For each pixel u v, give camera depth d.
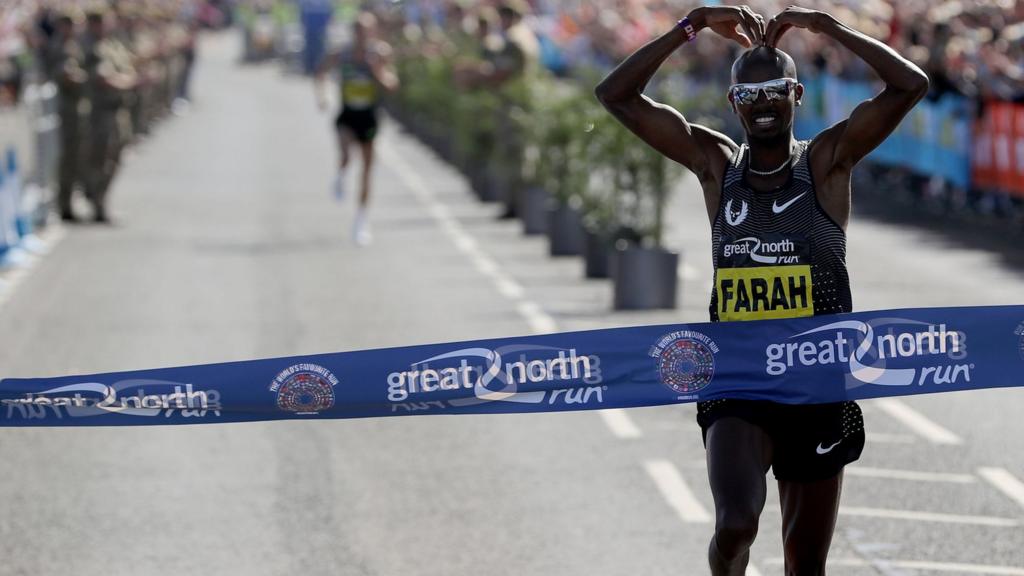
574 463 30.44
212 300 49.38
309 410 19.59
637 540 25.58
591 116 50.25
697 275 54.62
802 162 18.11
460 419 34.22
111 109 69.38
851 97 78.44
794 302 18.23
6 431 33.44
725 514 16.89
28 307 48.28
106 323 45.25
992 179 65.56
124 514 27.30
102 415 19.47
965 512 26.97
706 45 96.12
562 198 59.91
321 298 49.56
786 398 18.41
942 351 19.27
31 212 66.31
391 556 24.83
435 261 58.47
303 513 27.28
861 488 28.45
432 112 108.00
